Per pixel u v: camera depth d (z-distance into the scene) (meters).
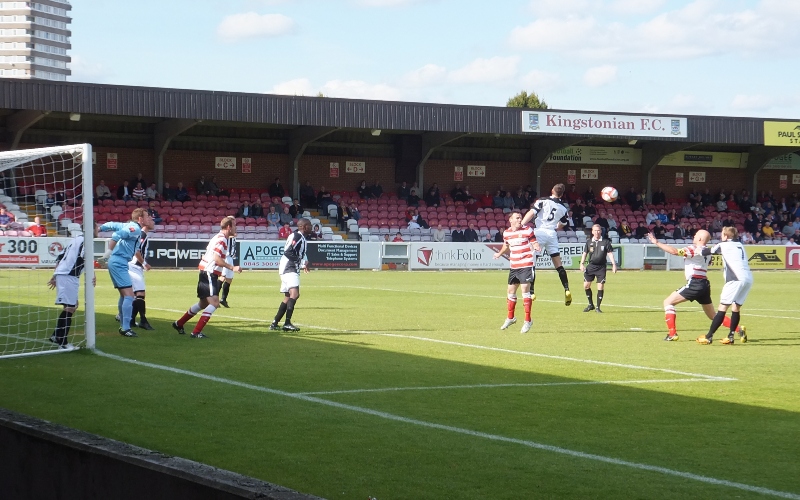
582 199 46.41
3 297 19.95
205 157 40.59
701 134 41.59
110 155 38.47
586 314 18.42
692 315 18.50
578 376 10.29
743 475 6.12
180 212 37.22
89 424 7.39
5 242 29.28
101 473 4.82
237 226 36.94
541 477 6.01
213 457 6.39
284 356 11.52
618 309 19.78
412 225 40.12
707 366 11.26
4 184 34.03
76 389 9.00
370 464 6.27
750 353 12.58
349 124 37.09
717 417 8.05
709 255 13.80
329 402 8.50
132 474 4.63
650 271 38.84
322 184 42.69
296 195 41.50
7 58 159.62
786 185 49.97
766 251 41.12
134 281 14.05
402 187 42.81
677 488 5.79
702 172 48.41
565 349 12.70
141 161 39.06
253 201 39.88
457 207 43.19
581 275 34.69
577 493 5.66
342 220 39.44
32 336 13.29
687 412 8.27
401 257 35.88
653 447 6.90
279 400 8.55
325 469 6.12
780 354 12.50
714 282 31.39
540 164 45.22
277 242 34.19
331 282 27.91
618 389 9.46
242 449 6.63
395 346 12.70
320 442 6.89
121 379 9.60
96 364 10.64
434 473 6.07
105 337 13.17
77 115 33.41
